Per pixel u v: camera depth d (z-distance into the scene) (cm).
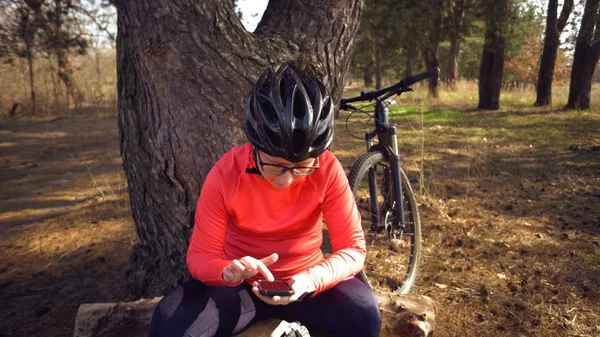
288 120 145
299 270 179
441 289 314
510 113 1246
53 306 330
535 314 281
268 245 175
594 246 370
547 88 1371
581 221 427
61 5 1430
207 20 237
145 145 266
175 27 234
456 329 271
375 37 2353
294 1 274
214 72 239
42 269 387
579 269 333
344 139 892
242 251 177
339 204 176
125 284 320
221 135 244
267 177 162
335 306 177
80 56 1664
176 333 160
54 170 745
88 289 349
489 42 1323
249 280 181
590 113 1182
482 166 648
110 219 491
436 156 720
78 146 943
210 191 170
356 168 267
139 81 260
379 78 2697
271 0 288
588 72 1236
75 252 415
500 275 329
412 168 643
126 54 262
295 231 175
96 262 394
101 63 1781
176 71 238
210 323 165
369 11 1822
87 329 221
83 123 1298
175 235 270
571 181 559
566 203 479
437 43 1667
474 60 3653
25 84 1689
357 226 180
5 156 861
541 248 370
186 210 260
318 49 266
